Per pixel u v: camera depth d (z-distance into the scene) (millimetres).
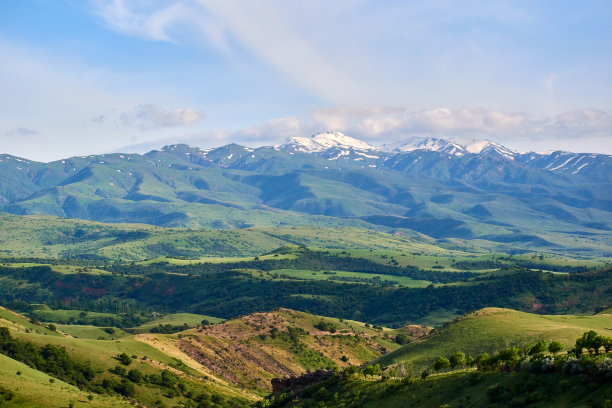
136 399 182625
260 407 171375
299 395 161375
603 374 95625
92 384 182500
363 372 159000
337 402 141500
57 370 182375
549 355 112812
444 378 126250
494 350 171375
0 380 144750
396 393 130500
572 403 94125
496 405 104875
